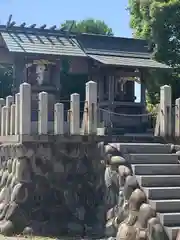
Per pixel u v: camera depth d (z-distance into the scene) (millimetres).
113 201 10891
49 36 17250
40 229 11562
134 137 12570
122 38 18562
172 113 12977
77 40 17562
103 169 11438
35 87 15750
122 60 17078
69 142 11938
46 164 11945
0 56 17328
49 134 11883
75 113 12039
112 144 11445
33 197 11773
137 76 17250
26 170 11781
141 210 9633
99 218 11414
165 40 20016
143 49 18984
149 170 10719
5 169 13672
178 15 19750
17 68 15672
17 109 12297
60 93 16891
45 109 11906
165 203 9703
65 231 11586
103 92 16875
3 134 14156
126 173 10516
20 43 16031
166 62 20125
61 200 11922
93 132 12094
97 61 16406
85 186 11969
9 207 11695
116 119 16375
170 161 11367
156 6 19703
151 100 21359
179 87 20391
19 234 11375
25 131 11750
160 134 12898
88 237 11180
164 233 9234
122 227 9734
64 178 12016
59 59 16109
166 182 10492
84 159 12109
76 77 18781
